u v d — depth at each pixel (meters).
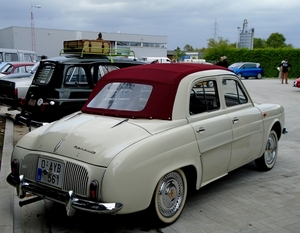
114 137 3.74
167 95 4.24
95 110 4.56
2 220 4.16
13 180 4.16
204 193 5.29
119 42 55.94
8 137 8.07
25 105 7.72
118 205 3.41
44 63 7.66
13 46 46.88
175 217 4.20
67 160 3.63
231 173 6.26
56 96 7.17
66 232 4.04
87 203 3.42
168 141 3.90
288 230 4.17
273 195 5.25
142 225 4.17
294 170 6.47
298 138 9.12
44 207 4.69
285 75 29.00
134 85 4.54
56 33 49.03
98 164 3.46
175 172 4.10
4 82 10.33
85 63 7.61
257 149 5.75
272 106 6.30
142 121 4.09
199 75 4.64
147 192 3.66
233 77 5.34
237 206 4.82
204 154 4.46
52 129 4.19
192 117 4.40
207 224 4.26
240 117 5.19
